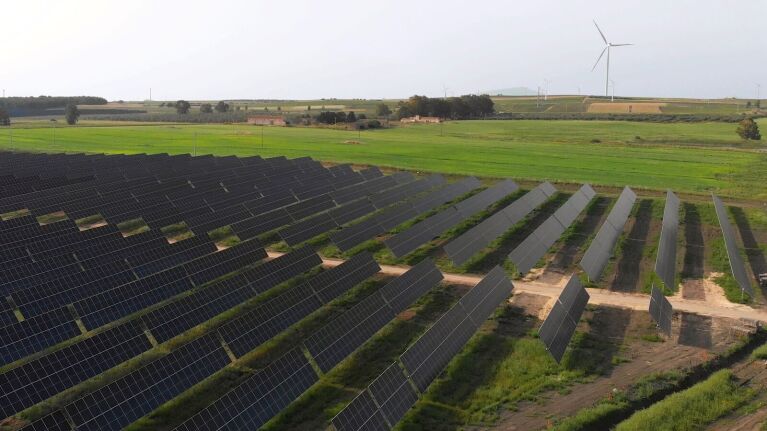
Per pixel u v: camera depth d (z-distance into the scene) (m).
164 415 22.98
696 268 42.97
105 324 30.33
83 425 19.70
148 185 62.03
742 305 35.53
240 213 53.28
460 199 67.06
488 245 48.00
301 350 25.52
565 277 40.53
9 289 33.81
